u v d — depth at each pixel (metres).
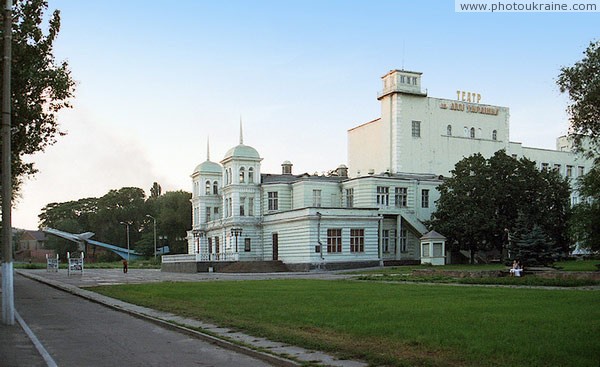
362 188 70.06
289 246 66.62
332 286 32.31
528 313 16.88
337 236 64.19
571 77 37.28
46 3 28.72
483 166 63.06
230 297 25.83
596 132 37.78
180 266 69.69
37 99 29.70
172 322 18.20
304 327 15.80
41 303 27.12
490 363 10.52
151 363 12.27
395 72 76.25
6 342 15.17
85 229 140.25
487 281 32.59
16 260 155.12
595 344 11.75
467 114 81.25
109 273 64.94
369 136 82.00
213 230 81.25
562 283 29.41
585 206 40.12
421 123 77.69
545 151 87.75
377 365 11.05
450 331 13.91
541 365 10.22
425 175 76.19
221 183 86.94
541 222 60.59
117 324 18.91
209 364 12.10
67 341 15.28
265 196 74.62
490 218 61.47
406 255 70.88
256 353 12.74
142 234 135.38
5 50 19.42
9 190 19.00
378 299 22.89
